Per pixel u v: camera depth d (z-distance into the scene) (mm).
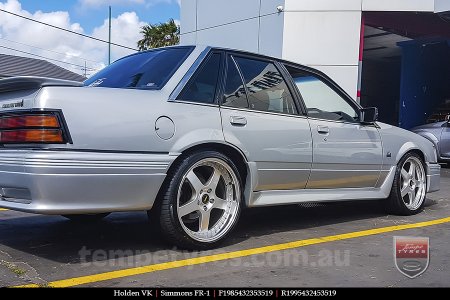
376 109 5148
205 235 4023
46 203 3252
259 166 4273
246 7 14617
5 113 3533
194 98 3961
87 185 3344
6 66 27938
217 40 15625
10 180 3398
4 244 4188
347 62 13602
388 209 5789
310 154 4668
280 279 3430
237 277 3445
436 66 20359
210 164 3992
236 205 4160
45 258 3795
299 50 13578
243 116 4191
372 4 13531
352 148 5109
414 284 3391
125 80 4188
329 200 4934
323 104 5043
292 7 13500
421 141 6070
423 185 6016
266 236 4652
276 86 4609
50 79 3477
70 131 3307
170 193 3734
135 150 3545
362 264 3818
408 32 16172
